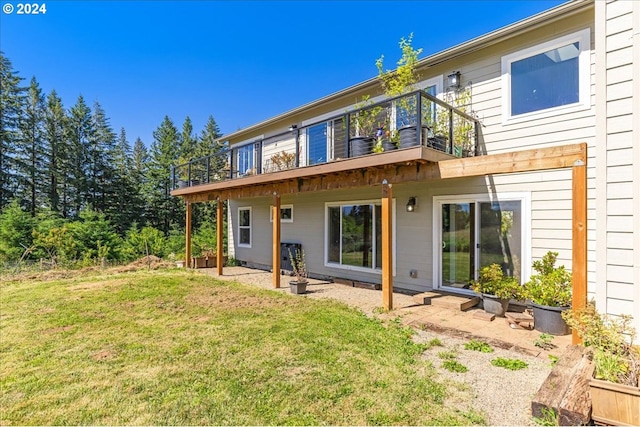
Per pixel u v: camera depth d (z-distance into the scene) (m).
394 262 8.12
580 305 3.99
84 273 10.72
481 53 6.73
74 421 2.76
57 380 3.44
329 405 2.96
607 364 2.67
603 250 3.49
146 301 6.75
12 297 7.19
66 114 26.80
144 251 15.84
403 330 4.95
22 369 3.70
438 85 7.39
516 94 6.27
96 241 14.87
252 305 6.48
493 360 3.90
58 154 25.47
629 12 3.38
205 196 11.44
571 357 3.34
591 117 5.39
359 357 3.98
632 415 2.41
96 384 3.36
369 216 8.77
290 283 7.81
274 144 12.25
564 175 5.61
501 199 6.32
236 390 3.22
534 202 5.93
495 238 6.44
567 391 2.72
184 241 17.22
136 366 3.76
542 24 5.82
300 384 3.33
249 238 13.04
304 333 4.81
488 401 3.02
